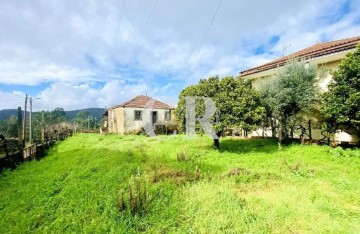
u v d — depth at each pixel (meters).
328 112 12.51
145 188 6.32
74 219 5.48
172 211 5.69
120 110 33.53
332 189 7.22
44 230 5.09
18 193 7.46
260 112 13.64
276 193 7.06
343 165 10.16
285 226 5.10
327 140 14.38
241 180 8.18
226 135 22.02
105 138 25.70
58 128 29.05
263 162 11.17
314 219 5.39
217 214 5.54
